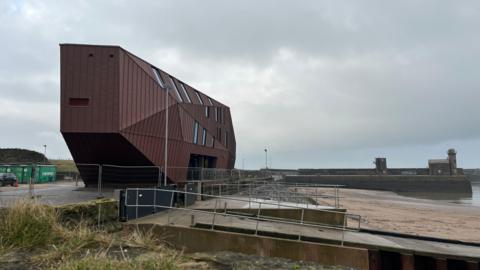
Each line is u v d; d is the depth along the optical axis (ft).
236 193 98.99
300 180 330.34
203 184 80.38
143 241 31.27
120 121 79.61
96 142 81.51
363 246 41.16
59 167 223.10
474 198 238.48
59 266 20.42
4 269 21.09
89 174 82.79
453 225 94.94
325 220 61.16
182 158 106.63
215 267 26.50
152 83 92.27
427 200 209.36
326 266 34.83
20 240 25.52
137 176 86.17
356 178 319.68
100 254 23.40
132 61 85.76
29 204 28.81
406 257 40.27
